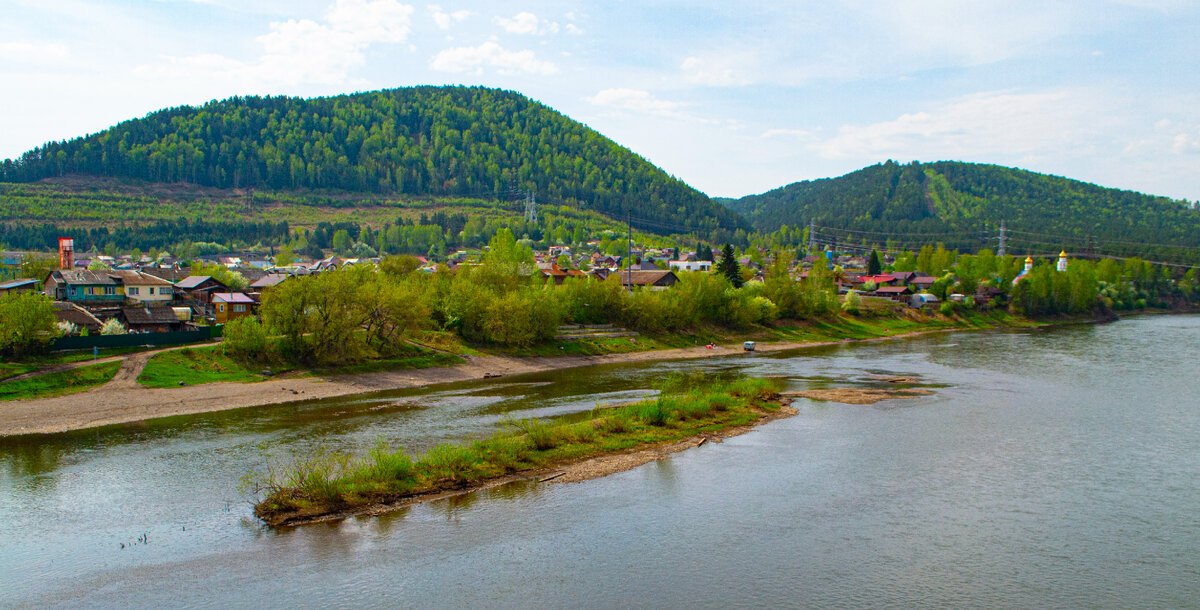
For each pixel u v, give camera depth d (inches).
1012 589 1347.2
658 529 1621.6
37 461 2078.0
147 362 3240.7
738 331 5885.8
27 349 3075.8
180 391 3011.8
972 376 3843.5
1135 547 1534.2
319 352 3659.0
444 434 2400.3
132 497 1784.0
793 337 5984.3
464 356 4210.1
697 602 1296.8
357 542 1531.7
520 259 6422.2
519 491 1860.2
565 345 4751.5
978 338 6161.4
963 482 1958.7
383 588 1338.6
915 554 1497.3
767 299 6309.1
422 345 4266.7
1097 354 4849.9
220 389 3105.3
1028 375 3870.6
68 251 6274.6
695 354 5044.3
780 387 3467.0
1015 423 2655.0
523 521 1658.5
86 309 4072.3
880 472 2043.6
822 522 1667.1
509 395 3218.5
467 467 1989.4
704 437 2417.6
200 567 1413.6
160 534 1567.4
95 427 2501.2
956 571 1419.8
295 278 3713.1
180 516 1665.8
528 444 2202.3
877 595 1323.8
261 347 3501.5
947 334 6638.8
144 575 1380.4
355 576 1382.9
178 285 4837.6
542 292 4815.5
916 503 1793.8
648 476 1996.8
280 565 1425.9
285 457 2114.9
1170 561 1465.3
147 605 1273.4
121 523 1626.5
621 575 1397.6
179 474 1957.4
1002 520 1683.1
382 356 3939.5
